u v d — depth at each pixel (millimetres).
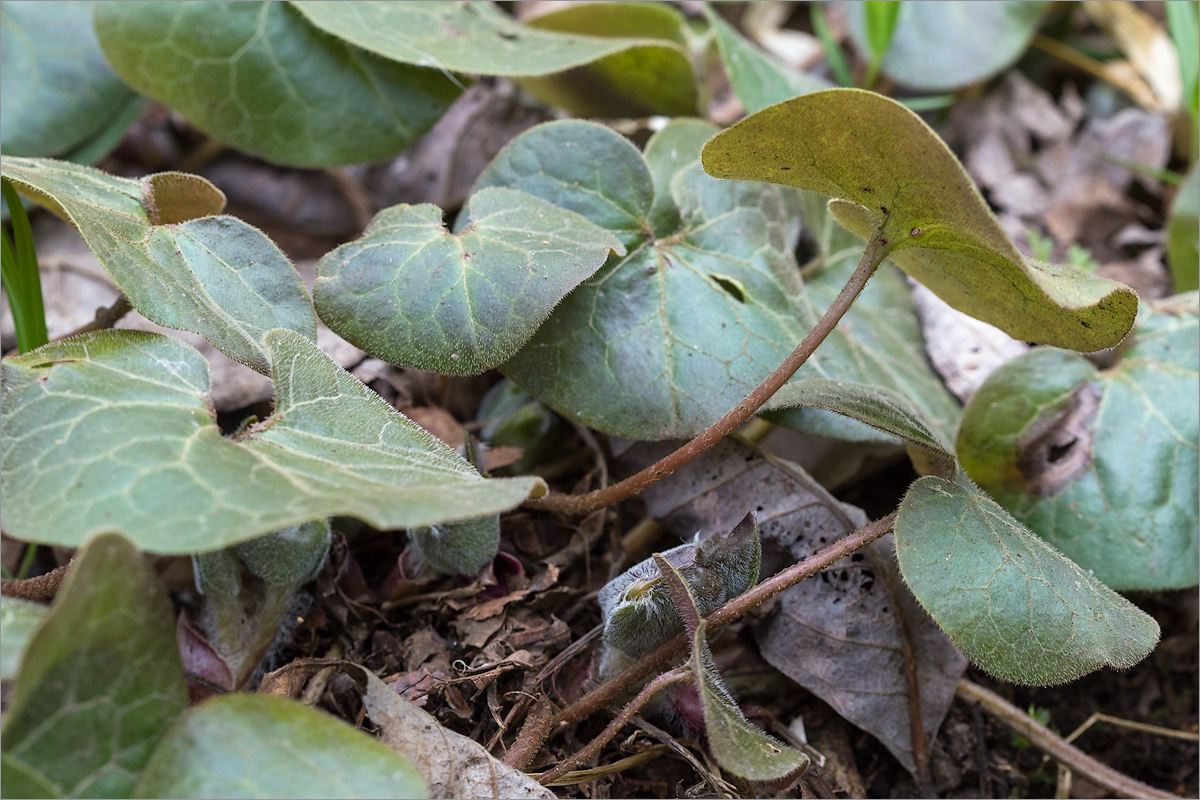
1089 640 309
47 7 379
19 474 281
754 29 489
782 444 365
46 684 271
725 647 338
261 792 278
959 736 344
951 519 313
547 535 351
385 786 280
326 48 374
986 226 293
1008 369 359
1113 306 301
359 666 316
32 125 375
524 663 326
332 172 407
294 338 306
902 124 290
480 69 365
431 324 322
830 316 316
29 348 343
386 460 297
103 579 271
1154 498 350
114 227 311
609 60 392
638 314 342
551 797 303
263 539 310
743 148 304
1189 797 350
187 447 285
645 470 328
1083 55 472
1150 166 436
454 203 410
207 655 315
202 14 367
